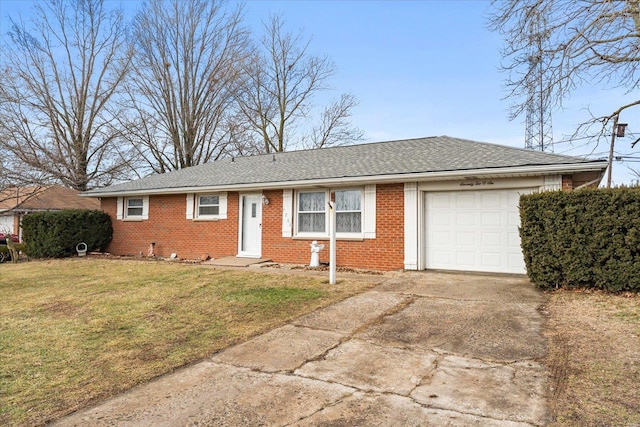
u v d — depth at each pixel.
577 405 3.13
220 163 17.25
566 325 5.23
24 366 4.25
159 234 15.02
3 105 23.58
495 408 3.12
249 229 13.30
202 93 29.86
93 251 16.03
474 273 9.70
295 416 3.05
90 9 26.70
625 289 6.86
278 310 6.41
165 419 3.05
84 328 5.64
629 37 10.48
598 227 6.93
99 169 27.91
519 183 9.35
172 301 7.22
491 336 4.89
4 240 21.41
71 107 27.19
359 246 11.10
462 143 12.09
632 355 4.14
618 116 12.45
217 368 4.10
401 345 4.67
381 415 3.04
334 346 4.68
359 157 12.91
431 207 10.44
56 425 3.02
